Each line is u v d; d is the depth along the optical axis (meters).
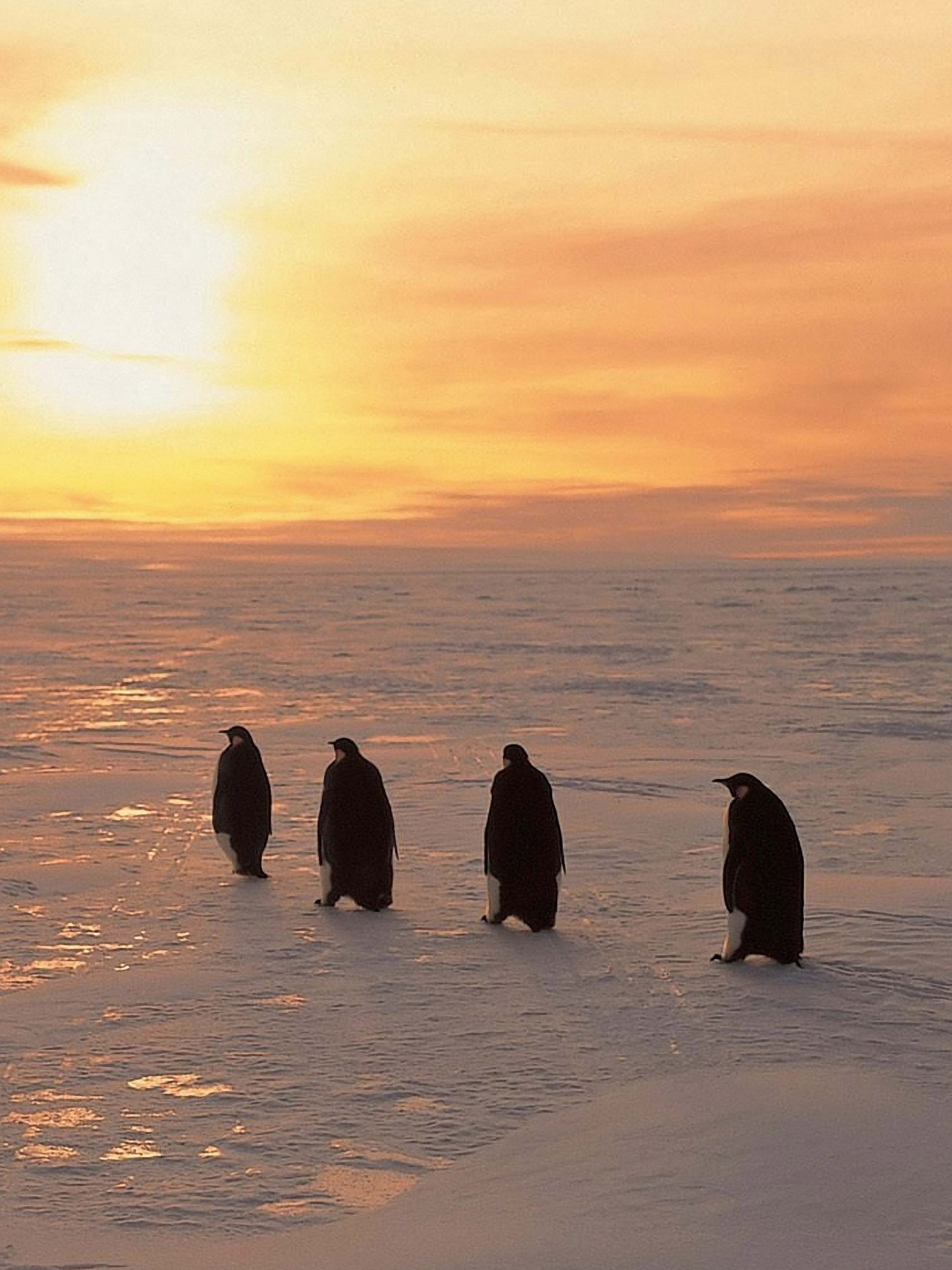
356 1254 5.29
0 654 52.94
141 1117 6.80
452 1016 8.52
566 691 37.47
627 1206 5.65
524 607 97.25
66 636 65.50
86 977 9.51
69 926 11.20
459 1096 7.07
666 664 47.22
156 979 9.44
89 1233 5.52
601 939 10.65
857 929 10.89
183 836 15.84
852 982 9.31
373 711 32.47
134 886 12.97
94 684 40.31
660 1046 7.87
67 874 13.46
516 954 10.18
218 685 39.97
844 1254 5.17
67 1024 8.37
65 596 121.88
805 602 102.00
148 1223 5.61
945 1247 5.22
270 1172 6.12
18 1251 5.35
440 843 15.26
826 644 56.84
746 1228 5.41
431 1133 6.57
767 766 22.38
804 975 9.51
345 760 11.91
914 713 31.33
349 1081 7.30
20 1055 7.78
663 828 16.28
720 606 95.75
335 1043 7.96
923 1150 6.16
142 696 36.62
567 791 19.59
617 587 144.12
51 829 16.33
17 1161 6.26
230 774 13.37
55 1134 6.59
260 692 37.53
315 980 9.42
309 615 86.81
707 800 18.75
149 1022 8.41
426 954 10.16
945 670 43.66
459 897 12.38
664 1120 6.61
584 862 14.18
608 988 9.16
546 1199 5.75
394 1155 6.30
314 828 16.53
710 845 15.23
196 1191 5.92
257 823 13.37
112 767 22.77
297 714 31.81
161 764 23.20
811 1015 8.52
